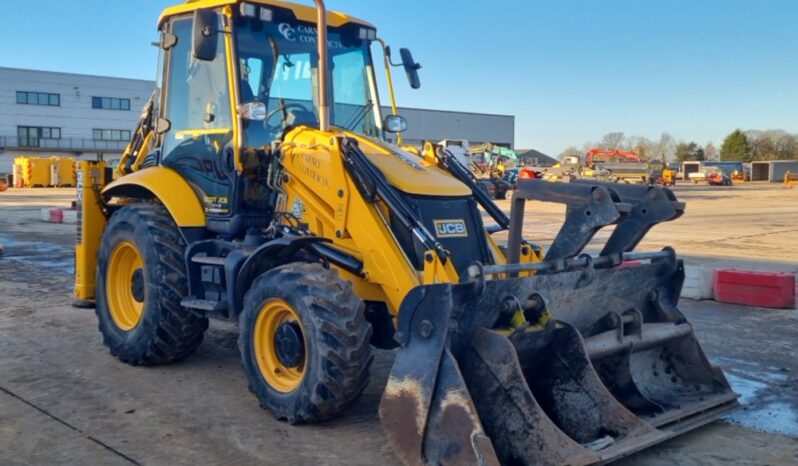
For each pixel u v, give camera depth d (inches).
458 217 198.7
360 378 175.5
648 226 185.8
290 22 229.5
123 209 246.7
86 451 172.6
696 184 2409.0
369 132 244.1
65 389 216.4
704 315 321.7
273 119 223.3
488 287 162.1
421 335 156.9
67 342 268.5
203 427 187.5
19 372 232.2
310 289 178.1
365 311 192.1
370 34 246.2
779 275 337.1
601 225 168.7
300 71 230.2
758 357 254.5
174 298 225.0
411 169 201.8
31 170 1861.5
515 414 153.5
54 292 365.7
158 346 228.1
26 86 2439.7
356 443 177.8
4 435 181.8
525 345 166.4
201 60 213.9
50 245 556.4
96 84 2566.4
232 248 216.5
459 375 150.3
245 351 194.2
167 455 170.4
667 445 179.5
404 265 181.8
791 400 211.6
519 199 180.5
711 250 541.6
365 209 188.7
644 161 2143.2
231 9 217.9
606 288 188.7
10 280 399.9
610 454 154.2
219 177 225.6
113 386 219.3
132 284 242.4
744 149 3964.1
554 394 170.2
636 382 190.9
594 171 1800.0
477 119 2476.6
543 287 172.4
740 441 182.1
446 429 149.6
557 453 147.6
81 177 279.6
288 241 188.1
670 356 201.3
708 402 190.2
